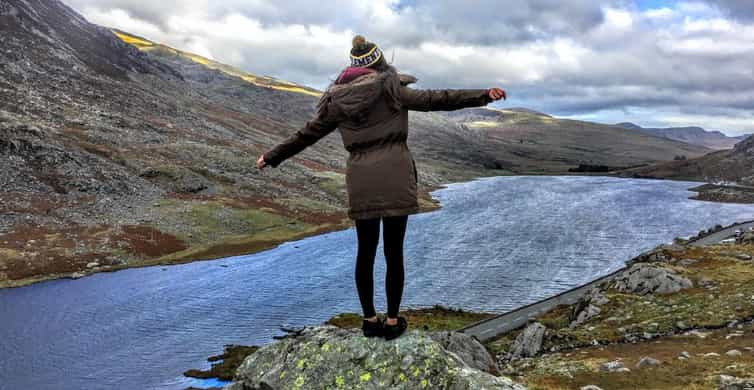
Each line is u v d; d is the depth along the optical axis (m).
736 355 28.17
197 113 198.88
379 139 4.28
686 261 55.78
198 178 121.00
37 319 52.78
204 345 46.56
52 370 41.50
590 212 125.00
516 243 89.38
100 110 153.25
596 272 69.88
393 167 4.28
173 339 47.91
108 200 98.50
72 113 142.62
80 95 160.88
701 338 33.91
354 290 63.69
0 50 161.50
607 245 86.94
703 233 92.44
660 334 36.59
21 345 46.34
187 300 59.72
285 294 62.19
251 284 66.44
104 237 81.94
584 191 179.00
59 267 69.44
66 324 51.59
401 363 4.66
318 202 126.62
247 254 83.75
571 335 38.81
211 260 79.38
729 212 125.31
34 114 130.38
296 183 141.62
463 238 94.19
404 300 59.19
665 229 100.69
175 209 101.62
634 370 27.62
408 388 4.48
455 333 26.98
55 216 86.69
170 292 62.72
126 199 101.94
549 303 56.44
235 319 53.41
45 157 105.00
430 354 4.66
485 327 49.00
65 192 97.00
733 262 52.81
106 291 62.59
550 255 80.38
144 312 55.31
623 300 46.00
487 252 82.94
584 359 32.59
